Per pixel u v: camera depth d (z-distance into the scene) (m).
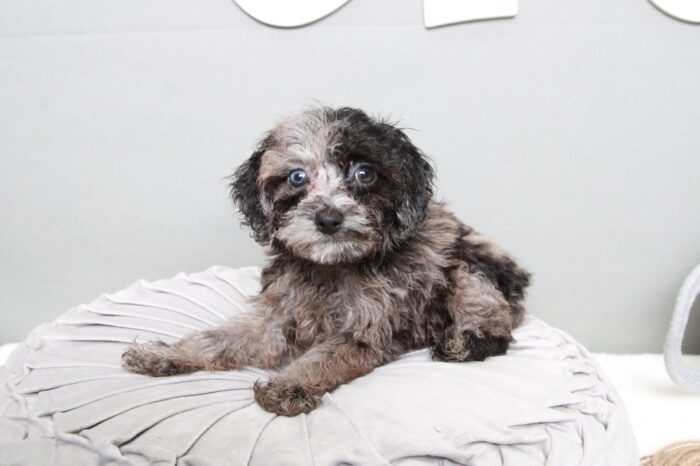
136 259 0.78
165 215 0.76
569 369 0.47
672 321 0.63
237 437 0.37
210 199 0.75
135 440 0.38
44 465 0.37
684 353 0.78
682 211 0.74
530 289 0.76
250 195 0.50
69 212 0.77
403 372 0.45
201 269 0.78
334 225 0.43
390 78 0.71
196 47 0.71
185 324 0.55
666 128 0.71
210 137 0.73
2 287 0.79
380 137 0.46
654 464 0.54
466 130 0.72
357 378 0.45
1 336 0.81
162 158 0.75
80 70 0.72
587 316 0.77
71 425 0.40
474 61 0.70
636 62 0.69
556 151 0.72
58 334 0.53
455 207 0.74
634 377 0.70
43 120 0.74
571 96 0.71
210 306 0.58
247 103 0.72
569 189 0.73
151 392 0.43
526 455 0.37
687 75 0.70
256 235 0.49
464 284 0.51
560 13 0.69
